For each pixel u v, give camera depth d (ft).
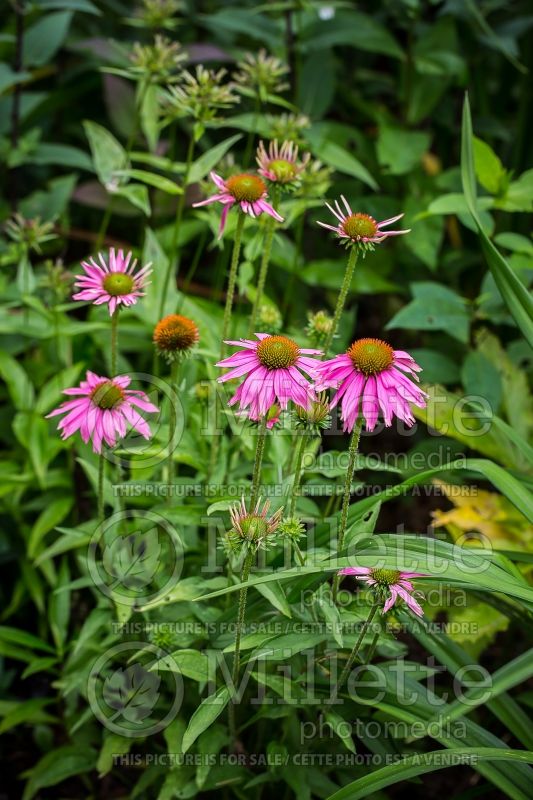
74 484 7.98
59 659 7.36
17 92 8.66
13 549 8.03
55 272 7.66
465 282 9.76
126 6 10.72
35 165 10.03
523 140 9.37
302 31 8.84
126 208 8.66
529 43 9.29
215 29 9.78
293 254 8.53
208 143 9.26
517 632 7.98
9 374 7.88
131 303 6.82
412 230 8.75
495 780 6.51
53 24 8.72
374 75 10.27
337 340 7.86
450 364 8.15
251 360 6.29
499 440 7.70
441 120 9.95
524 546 7.48
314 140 8.31
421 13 9.77
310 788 6.77
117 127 8.97
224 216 6.85
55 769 7.26
